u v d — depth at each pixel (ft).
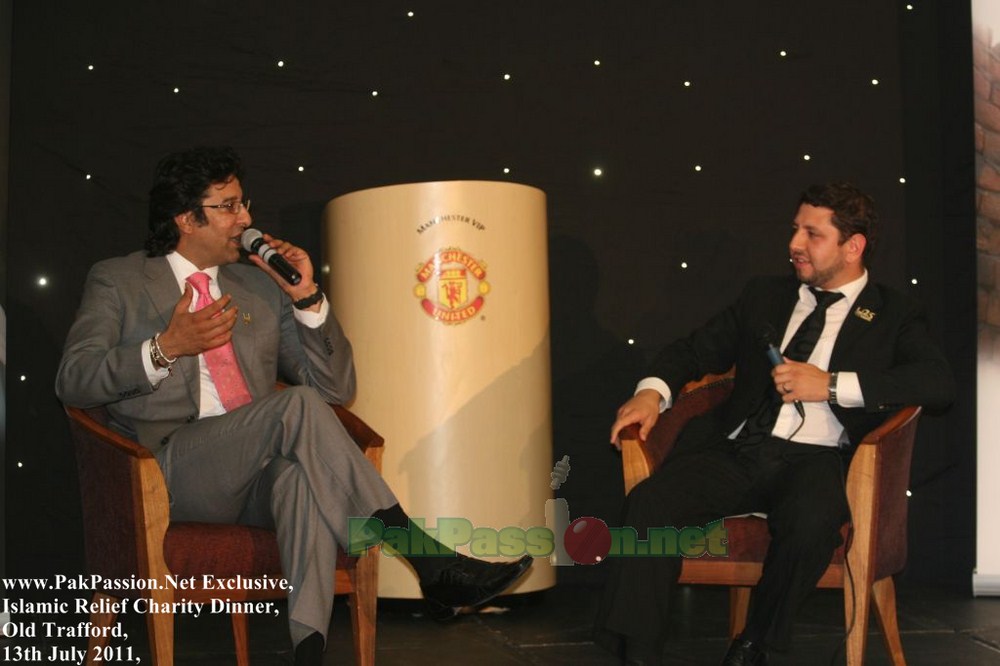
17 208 11.60
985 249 11.05
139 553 7.06
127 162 11.76
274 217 11.87
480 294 10.23
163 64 11.85
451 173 12.00
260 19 11.95
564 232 12.07
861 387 8.09
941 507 11.89
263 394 8.38
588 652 9.10
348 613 11.00
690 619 10.53
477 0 12.10
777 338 9.04
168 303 8.15
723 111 12.19
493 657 8.93
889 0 12.21
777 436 8.70
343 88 11.98
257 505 7.68
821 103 12.22
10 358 11.51
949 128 12.00
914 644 9.29
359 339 10.37
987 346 11.04
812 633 9.90
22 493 11.47
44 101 11.69
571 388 12.07
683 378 9.09
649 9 12.21
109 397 7.50
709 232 12.15
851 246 8.84
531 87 12.10
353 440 7.82
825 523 7.55
